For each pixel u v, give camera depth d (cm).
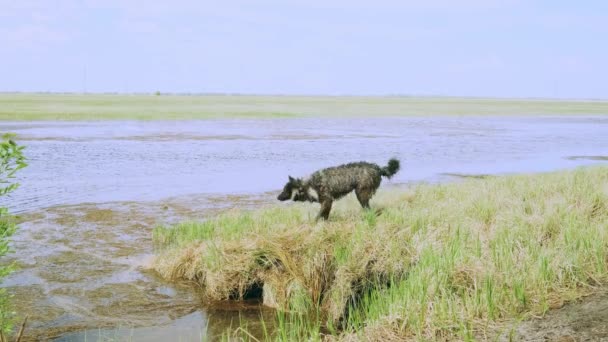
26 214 1452
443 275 771
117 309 852
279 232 1053
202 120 5747
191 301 902
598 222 1031
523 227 995
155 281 981
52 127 4269
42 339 740
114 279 980
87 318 814
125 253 1134
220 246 1007
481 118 7719
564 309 681
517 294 705
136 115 6019
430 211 1170
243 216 1285
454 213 1150
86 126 4488
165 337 760
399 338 641
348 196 1477
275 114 7131
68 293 904
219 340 752
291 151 3039
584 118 8300
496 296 702
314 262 910
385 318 683
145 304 878
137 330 782
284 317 846
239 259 955
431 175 2308
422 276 771
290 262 923
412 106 11919
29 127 4194
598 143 4034
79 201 1638
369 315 728
